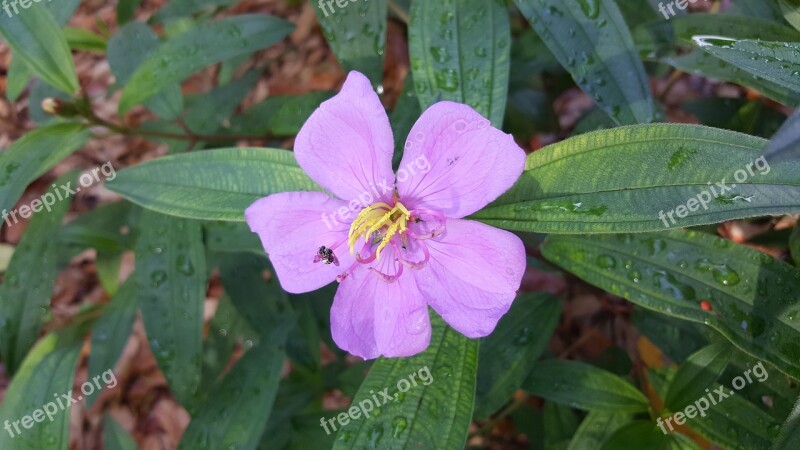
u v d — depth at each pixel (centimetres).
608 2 14
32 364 19
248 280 20
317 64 33
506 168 11
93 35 22
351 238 12
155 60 18
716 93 26
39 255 20
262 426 15
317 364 20
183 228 18
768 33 15
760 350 12
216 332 21
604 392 15
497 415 22
